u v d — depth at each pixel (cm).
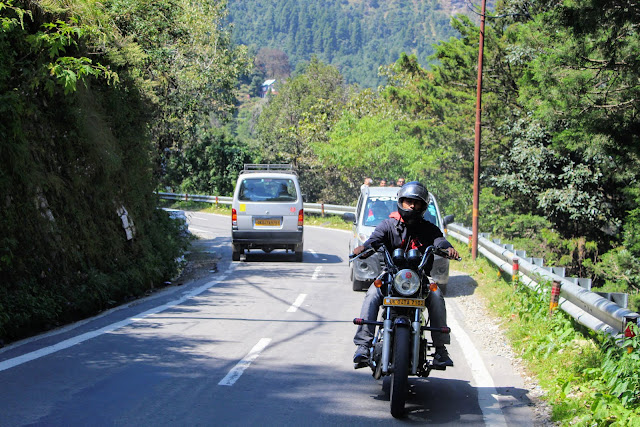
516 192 3066
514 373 709
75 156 1162
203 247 2200
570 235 3003
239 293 1234
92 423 501
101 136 1223
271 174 1725
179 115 2708
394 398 532
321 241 2373
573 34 1414
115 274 1188
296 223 1709
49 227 1010
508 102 3250
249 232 1705
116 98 1377
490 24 3428
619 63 1448
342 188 4316
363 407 574
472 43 3700
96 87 1333
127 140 1407
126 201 1364
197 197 4403
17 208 949
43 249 994
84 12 1127
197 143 4734
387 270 577
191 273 1566
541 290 966
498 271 1374
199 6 2888
